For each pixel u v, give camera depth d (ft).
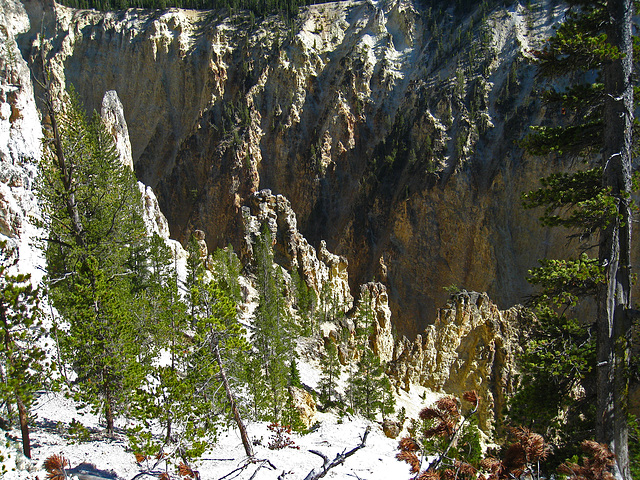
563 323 69.31
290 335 189.78
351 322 257.34
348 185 462.60
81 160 130.72
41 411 91.61
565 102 62.39
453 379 207.31
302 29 544.21
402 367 210.59
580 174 63.72
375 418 168.96
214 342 74.69
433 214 373.40
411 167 401.49
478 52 437.99
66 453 68.13
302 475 63.62
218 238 457.68
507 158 356.59
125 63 566.77
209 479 64.18
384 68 489.26
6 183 142.00
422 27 513.45
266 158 482.69
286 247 313.32
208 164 485.97
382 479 63.77
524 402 69.51
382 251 385.91
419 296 365.20
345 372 210.18
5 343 61.82
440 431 32.76
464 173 369.71
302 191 464.65
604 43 56.39
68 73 568.41
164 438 74.49
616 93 57.26
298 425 114.73
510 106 387.55
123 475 62.69
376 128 471.62
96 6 608.60
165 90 550.77
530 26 438.40
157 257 179.73
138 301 118.83
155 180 523.70
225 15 583.17
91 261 89.97
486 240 349.20
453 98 414.21
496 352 204.95
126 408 87.66
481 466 32.09
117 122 261.03
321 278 313.32
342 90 486.38
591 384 67.77
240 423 74.64
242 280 269.64
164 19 571.28
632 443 63.16
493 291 339.77
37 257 143.43
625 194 56.49
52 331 80.23
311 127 491.72
